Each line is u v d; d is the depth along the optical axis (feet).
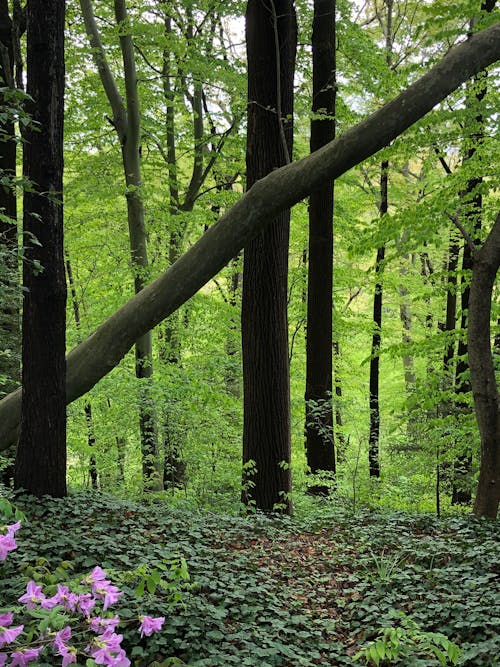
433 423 33.14
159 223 50.34
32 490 23.04
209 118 52.90
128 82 42.60
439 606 16.24
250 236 24.02
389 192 54.34
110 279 52.29
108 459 48.98
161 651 13.17
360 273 50.96
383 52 39.75
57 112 22.25
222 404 40.75
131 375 40.70
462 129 28.81
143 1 49.29
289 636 15.25
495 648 13.37
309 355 37.70
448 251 54.80
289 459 30.78
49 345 23.16
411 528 25.53
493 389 27.48
